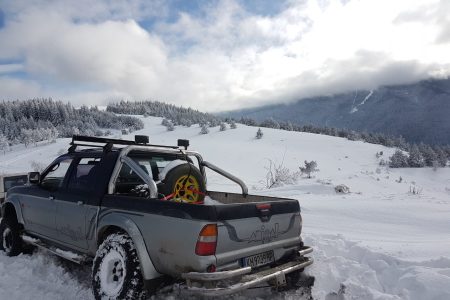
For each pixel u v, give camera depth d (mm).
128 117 168875
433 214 9570
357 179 42938
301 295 4098
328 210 10062
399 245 5688
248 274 3475
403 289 3938
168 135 137250
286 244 3984
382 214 9594
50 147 97188
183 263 3291
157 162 5051
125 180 4621
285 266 3801
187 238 3266
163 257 3463
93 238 4234
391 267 4555
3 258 5535
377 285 4246
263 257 3723
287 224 4016
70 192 4707
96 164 4582
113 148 4676
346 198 13352
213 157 85562
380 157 102500
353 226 8180
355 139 130000
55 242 4953
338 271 4699
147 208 3672
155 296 3898
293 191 17703
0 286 4359
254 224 3594
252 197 4984
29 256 5562
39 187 5391
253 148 100750
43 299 4012
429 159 96125
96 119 164500
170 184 4238
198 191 4547
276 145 108000
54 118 155125
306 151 101812
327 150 105438
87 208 4352
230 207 3400
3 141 108750
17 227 5707
